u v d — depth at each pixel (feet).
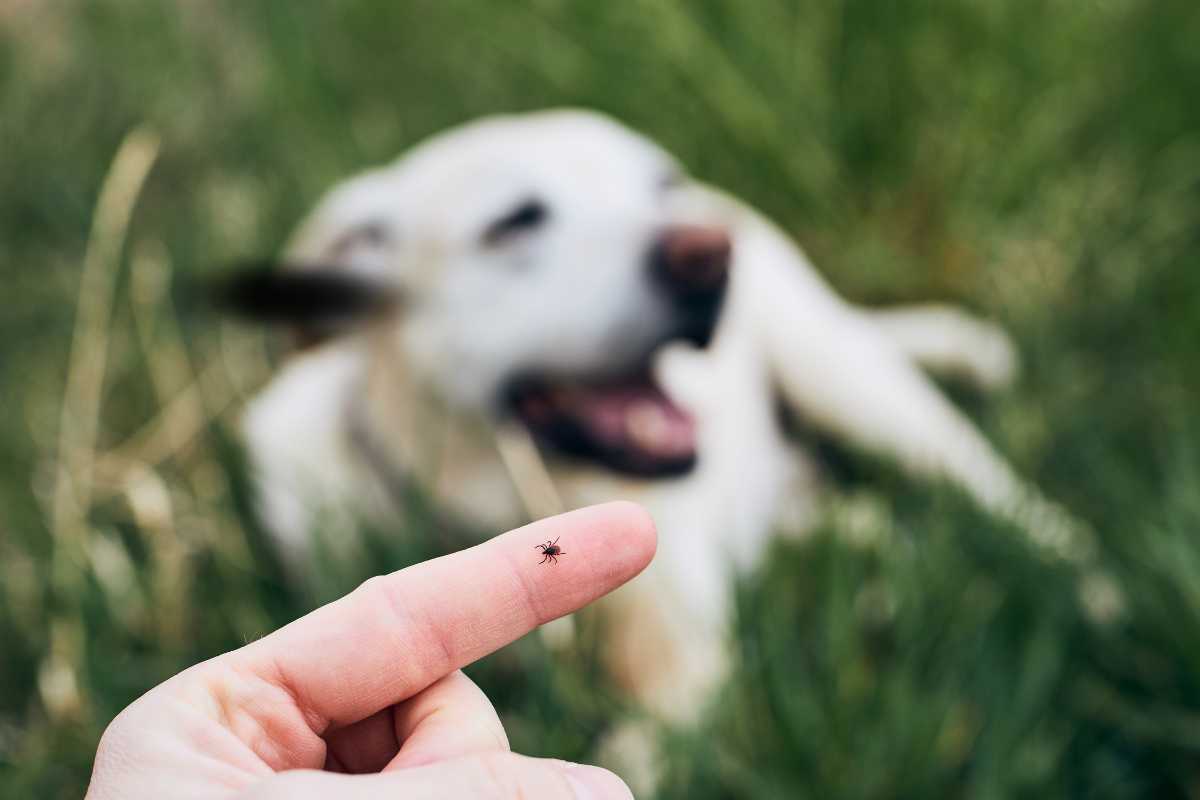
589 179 1.82
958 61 2.62
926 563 1.73
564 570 0.97
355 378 1.94
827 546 1.83
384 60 3.22
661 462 1.84
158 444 2.16
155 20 3.38
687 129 2.72
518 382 1.82
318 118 3.03
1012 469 2.05
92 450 2.06
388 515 1.90
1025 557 1.71
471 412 1.83
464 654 0.99
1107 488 1.87
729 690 1.58
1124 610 1.66
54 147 2.97
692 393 1.98
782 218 2.67
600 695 1.65
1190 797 1.49
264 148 3.01
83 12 3.41
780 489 2.19
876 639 1.72
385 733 1.02
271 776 0.87
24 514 2.02
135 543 2.00
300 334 1.96
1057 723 1.56
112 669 1.69
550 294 1.76
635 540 0.97
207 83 3.22
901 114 2.61
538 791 0.88
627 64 2.82
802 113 2.63
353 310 1.87
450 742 0.96
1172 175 2.52
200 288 2.37
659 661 1.79
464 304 1.80
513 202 1.79
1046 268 2.40
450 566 0.98
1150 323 2.21
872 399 2.17
